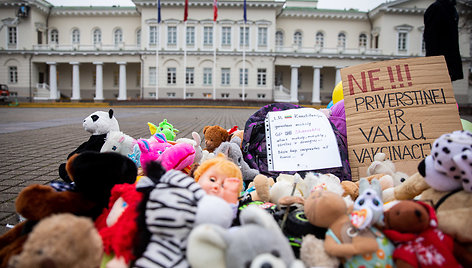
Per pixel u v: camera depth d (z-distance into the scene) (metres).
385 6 33.06
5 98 30.22
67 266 1.07
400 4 33.09
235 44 33.62
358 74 2.82
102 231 1.45
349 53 33.97
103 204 1.70
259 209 1.31
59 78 37.03
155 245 1.35
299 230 1.59
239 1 32.75
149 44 33.50
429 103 2.61
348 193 2.00
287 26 36.22
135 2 32.62
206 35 33.72
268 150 2.69
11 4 33.22
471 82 32.53
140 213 1.42
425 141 2.51
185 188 1.40
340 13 35.56
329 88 37.41
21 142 6.66
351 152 2.59
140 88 36.69
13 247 1.43
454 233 1.33
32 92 34.00
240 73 33.62
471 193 1.39
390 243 1.41
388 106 2.64
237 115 18.06
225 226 1.35
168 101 30.20
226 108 28.95
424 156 2.46
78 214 1.59
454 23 3.62
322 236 1.56
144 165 1.56
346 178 2.52
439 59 2.71
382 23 33.81
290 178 2.25
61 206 1.52
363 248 1.34
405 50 33.97
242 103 30.39
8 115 16.27
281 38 36.53
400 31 33.75
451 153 1.36
